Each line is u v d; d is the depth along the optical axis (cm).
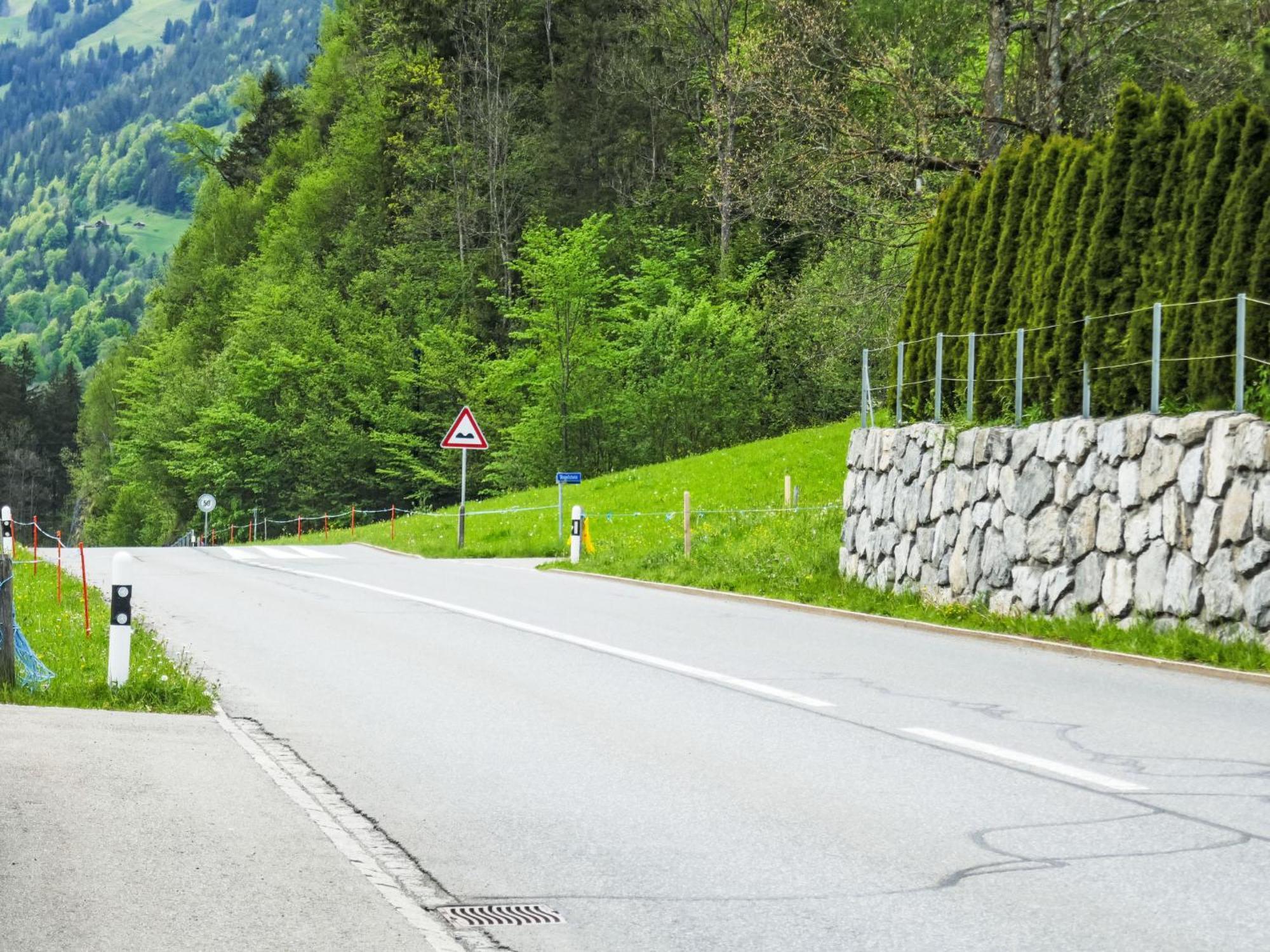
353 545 5722
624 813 1154
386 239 12662
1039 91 4600
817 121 4969
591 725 1563
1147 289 2394
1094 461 2366
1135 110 2512
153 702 1658
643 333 8750
